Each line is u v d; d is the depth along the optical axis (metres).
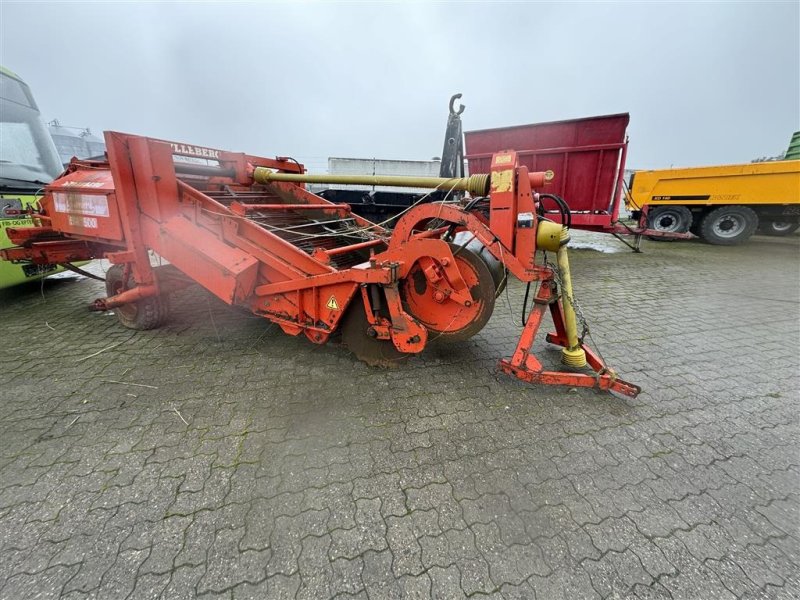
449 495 1.76
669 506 1.72
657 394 2.63
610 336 3.67
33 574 1.38
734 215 9.00
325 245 3.74
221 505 1.68
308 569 1.42
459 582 1.38
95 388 2.58
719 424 2.31
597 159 6.71
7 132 4.51
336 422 2.27
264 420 2.28
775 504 1.73
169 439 2.09
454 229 3.07
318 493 1.76
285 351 3.15
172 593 1.32
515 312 4.34
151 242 3.07
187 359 3.01
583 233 12.13
